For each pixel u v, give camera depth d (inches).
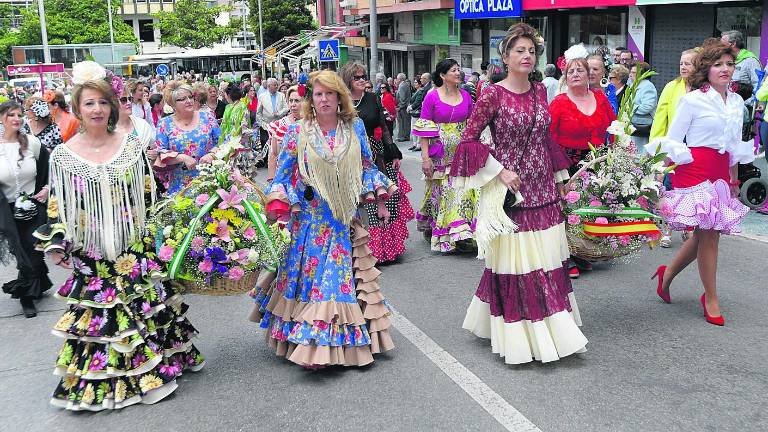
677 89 279.4
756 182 362.3
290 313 199.8
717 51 209.6
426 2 1007.6
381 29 1295.5
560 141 271.7
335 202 195.9
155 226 185.2
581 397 179.8
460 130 315.0
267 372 203.9
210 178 187.8
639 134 510.6
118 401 183.9
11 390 201.9
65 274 327.3
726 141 213.0
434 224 329.1
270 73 1819.6
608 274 279.3
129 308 181.2
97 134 179.9
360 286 201.5
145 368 184.9
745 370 191.5
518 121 191.6
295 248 200.1
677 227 225.6
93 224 177.2
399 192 309.3
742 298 246.1
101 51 2159.2
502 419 170.9
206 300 275.6
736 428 163.0
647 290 258.7
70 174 176.1
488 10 796.0
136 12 3132.4
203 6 2401.6
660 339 213.5
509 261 194.9
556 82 484.7
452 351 211.5
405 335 225.6
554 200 200.1
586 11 705.0
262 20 2025.1
